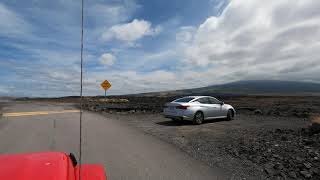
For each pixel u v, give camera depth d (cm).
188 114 1443
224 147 846
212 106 1559
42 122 1530
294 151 744
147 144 898
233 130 1220
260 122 1571
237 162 675
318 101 4431
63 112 2323
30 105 3675
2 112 2283
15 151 787
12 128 1267
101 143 908
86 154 746
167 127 1354
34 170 244
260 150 774
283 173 581
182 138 1017
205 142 934
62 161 279
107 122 1561
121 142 930
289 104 3594
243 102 4216
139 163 657
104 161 673
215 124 1479
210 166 639
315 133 991
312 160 656
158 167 624
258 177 563
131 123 1531
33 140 952
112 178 541
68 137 1020
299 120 1678
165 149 821
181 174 573
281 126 1359
